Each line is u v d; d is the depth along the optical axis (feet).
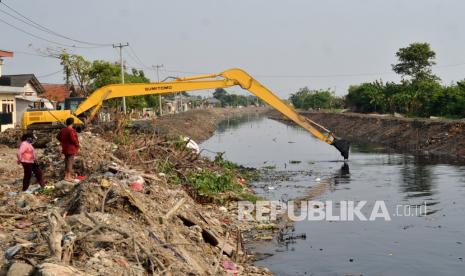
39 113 94.79
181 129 189.57
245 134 230.68
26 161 49.83
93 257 27.20
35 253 28.02
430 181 82.84
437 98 192.65
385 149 143.43
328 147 155.33
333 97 409.69
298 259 44.04
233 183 72.28
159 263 28.45
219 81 90.27
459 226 54.08
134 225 33.24
